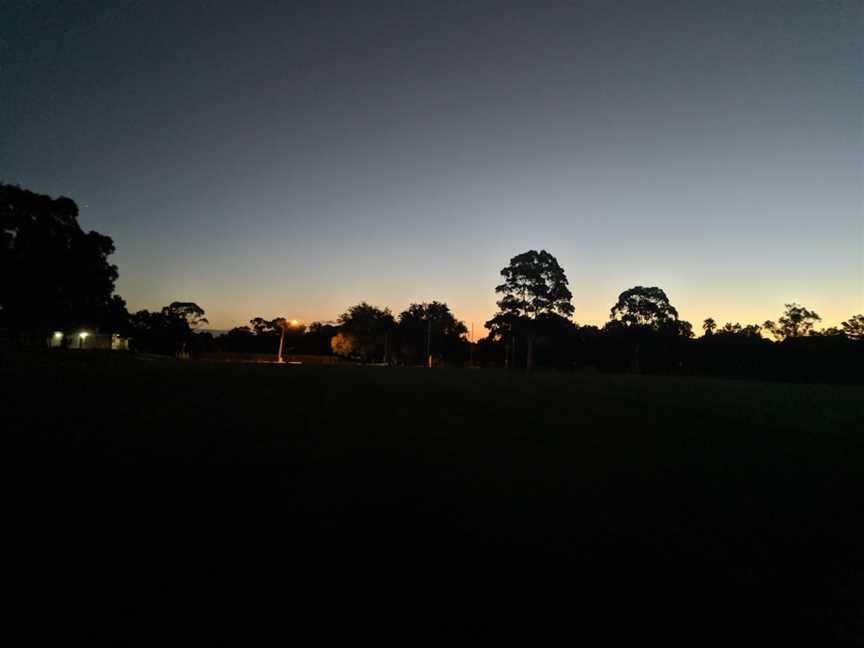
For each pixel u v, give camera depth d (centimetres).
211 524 527
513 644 340
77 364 3281
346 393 1955
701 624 371
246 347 10969
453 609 380
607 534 538
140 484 650
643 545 512
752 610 393
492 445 977
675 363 7575
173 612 363
